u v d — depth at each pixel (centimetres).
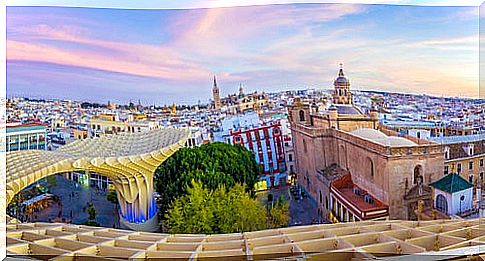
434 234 697
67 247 659
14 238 679
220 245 684
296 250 650
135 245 670
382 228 743
